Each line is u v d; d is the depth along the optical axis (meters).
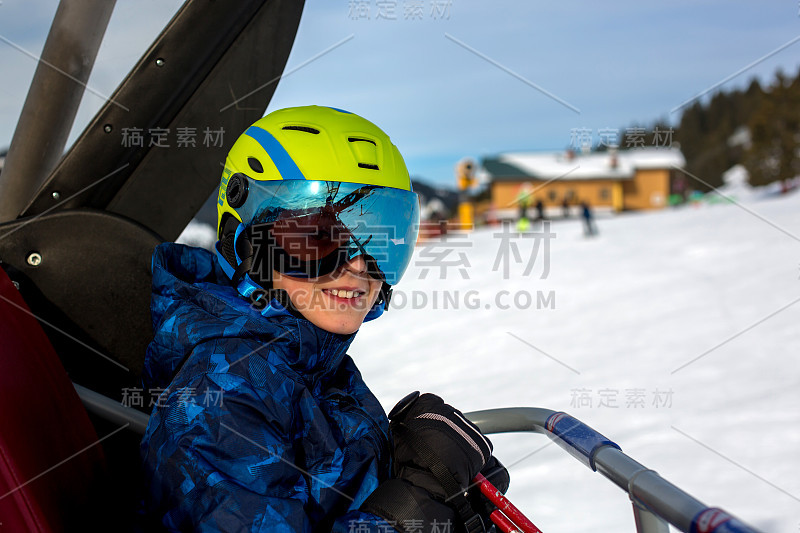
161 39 1.13
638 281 9.06
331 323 1.01
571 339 5.84
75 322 1.17
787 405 3.52
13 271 1.12
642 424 3.41
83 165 1.17
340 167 0.99
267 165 1.01
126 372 1.21
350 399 1.07
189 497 0.84
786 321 5.60
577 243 14.82
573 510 2.43
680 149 44.66
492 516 1.04
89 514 0.90
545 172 36.34
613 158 38.09
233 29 1.17
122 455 1.10
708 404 3.67
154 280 1.02
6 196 1.16
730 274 8.77
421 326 7.08
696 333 5.70
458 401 4.16
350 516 0.92
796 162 35.34
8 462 0.78
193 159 1.26
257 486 0.86
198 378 0.90
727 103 51.88
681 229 15.65
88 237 1.15
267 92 1.25
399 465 1.04
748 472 2.70
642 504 0.81
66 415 0.93
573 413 3.66
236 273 1.02
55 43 1.06
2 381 0.83
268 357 0.94
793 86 36.03
